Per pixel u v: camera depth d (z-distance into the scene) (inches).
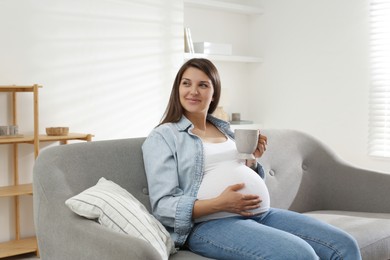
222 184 76.5
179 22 172.6
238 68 202.1
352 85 173.6
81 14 149.7
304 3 185.3
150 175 77.1
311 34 183.8
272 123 197.2
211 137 85.0
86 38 151.1
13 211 141.5
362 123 171.5
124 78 159.8
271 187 104.3
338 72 177.0
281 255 66.3
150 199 77.8
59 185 74.1
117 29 157.6
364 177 111.3
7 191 129.7
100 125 155.1
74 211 68.6
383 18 165.3
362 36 170.4
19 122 140.8
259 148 86.2
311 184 113.0
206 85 82.7
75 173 76.8
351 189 111.9
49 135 138.7
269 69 197.3
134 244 59.2
